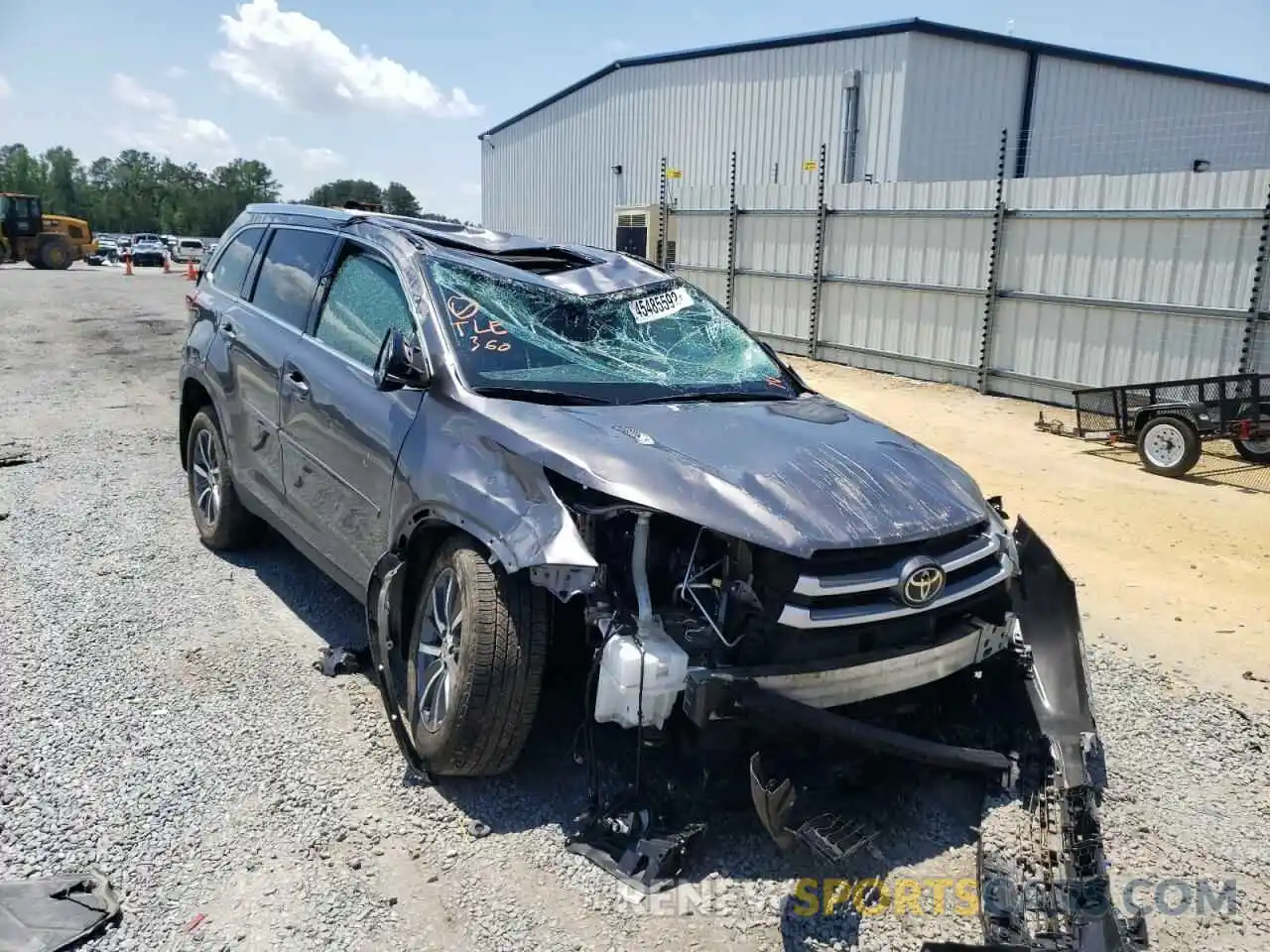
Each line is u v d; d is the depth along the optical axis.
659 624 3.03
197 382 5.64
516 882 2.98
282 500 4.68
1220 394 9.04
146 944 2.63
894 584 3.08
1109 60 24.92
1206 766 3.90
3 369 12.13
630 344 4.31
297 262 5.07
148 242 53.53
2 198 36.81
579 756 3.40
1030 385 13.34
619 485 3.12
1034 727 3.50
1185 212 11.35
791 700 2.94
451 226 5.03
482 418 3.52
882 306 15.48
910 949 2.79
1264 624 5.52
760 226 17.62
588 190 32.16
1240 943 2.91
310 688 4.10
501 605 3.15
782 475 3.26
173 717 3.81
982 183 13.60
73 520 6.17
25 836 3.04
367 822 3.23
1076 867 2.95
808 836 2.94
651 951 2.73
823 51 23.34
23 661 4.19
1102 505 8.05
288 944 2.68
